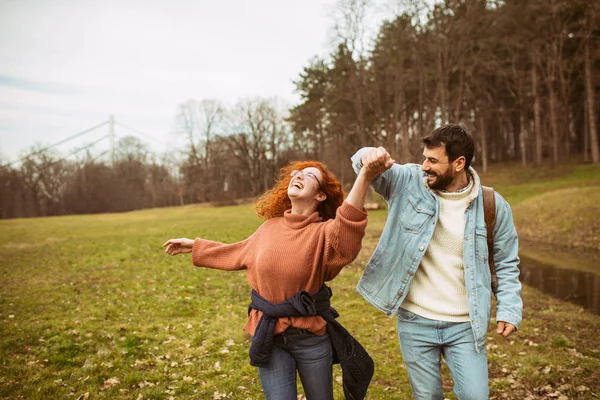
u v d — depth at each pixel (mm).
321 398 2457
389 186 2641
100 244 16484
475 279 2463
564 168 33969
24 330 5703
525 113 40844
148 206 73938
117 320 6281
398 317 2672
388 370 4496
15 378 4234
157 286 8719
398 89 30156
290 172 2773
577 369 4434
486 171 41969
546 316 6609
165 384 4148
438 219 2533
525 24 33625
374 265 2633
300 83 43281
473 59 32438
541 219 18281
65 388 4039
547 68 36750
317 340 2445
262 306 2461
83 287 8703
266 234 2605
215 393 3957
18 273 10469
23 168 62531
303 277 2447
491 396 3939
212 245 2812
